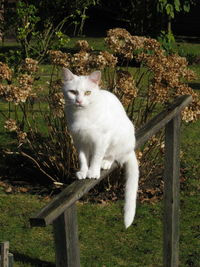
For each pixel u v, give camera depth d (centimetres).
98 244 760
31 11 1294
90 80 555
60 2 1467
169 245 695
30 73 1041
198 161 1009
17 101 841
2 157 987
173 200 690
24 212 831
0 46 1975
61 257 454
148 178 928
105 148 548
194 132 1148
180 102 691
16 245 749
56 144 914
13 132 1098
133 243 766
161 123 636
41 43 1390
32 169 948
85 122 544
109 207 850
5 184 909
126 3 2267
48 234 780
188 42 2244
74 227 457
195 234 793
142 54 885
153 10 1744
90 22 2598
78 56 853
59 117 876
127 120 580
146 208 852
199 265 721
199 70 1716
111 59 859
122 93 856
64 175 904
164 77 862
